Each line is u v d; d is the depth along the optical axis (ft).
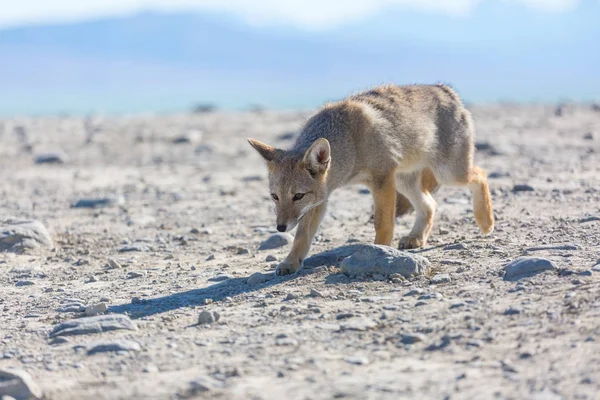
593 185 121.39
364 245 72.95
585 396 41.34
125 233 106.11
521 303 57.57
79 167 189.47
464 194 123.44
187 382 47.29
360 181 83.66
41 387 47.91
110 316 61.11
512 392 42.60
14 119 385.70
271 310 62.90
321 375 47.06
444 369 46.80
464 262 73.46
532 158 164.55
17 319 65.72
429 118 88.17
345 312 59.88
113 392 46.47
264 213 118.83
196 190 146.92
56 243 100.17
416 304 60.39
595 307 53.98
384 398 43.01
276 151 80.94
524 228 89.30
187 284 75.20
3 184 161.68
